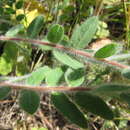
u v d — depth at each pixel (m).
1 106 0.15
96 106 0.08
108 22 0.20
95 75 0.14
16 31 0.12
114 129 0.15
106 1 0.19
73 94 0.09
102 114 0.08
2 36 0.12
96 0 0.18
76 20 0.17
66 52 0.11
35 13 0.17
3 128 0.15
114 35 0.19
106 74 0.14
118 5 0.19
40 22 0.12
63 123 0.16
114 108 0.14
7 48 0.14
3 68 0.15
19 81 0.10
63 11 0.17
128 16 0.18
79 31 0.12
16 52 0.15
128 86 0.08
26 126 0.15
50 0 0.17
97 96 0.08
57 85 0.09
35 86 0.09
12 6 0.15
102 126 0.15
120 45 0.12
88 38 0.12
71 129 0.16
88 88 0.09
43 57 0.16
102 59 0.11
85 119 0.08
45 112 0.16
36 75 0.10
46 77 0.10
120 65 0.11
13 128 0.15
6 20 0.14
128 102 0.08
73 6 0.17
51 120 0.16
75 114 0.08
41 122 0.16
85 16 0.18
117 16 0.19
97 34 0.18
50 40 0.11
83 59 0.11
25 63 0.15
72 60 0.11
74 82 0.09
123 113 0.14
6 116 0.15
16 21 0.15
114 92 0.08
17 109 0.15
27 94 0.09
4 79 0.10
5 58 0.15
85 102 0.08
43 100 0.16
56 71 0.10
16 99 0.15
